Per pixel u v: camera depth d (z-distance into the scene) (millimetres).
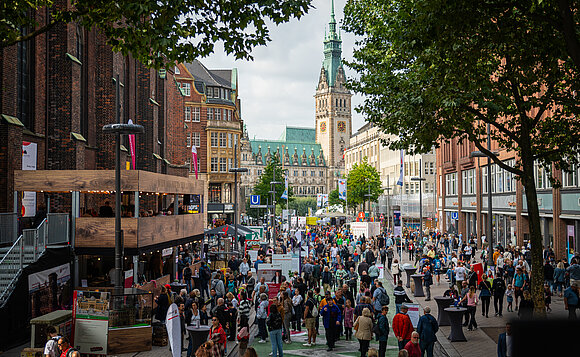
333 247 44688
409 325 15852
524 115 18781
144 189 23594
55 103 30656
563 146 20219
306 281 30016
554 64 16219
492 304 27969
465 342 19359
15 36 13672
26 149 27609
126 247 22641
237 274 31547
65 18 13734
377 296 21547
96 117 37812
